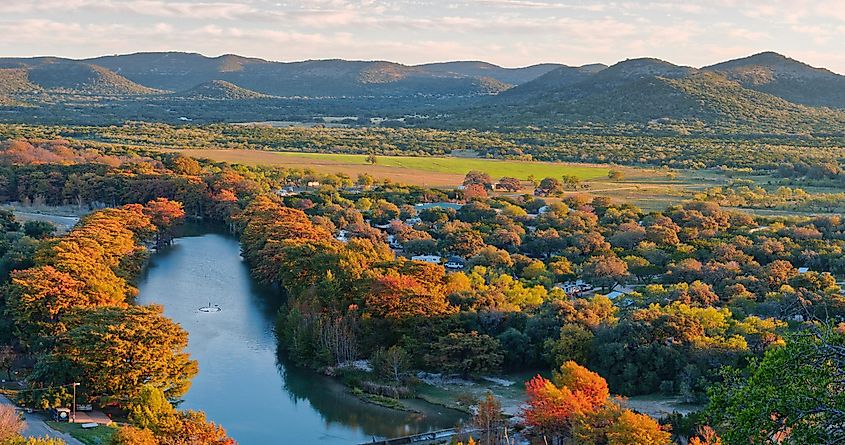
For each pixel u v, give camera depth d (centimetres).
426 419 11731
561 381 10994
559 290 16862
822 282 17438
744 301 16038
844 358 4544
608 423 9650
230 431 11219
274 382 13112
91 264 15912
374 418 11775
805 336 4712
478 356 13112
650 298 15962
